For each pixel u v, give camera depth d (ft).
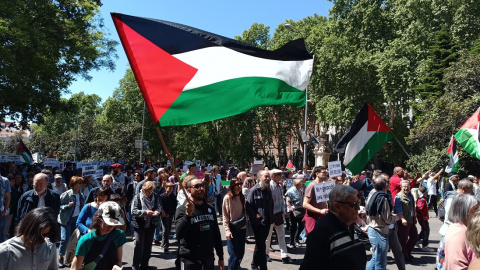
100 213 12.83
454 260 10.69
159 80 14.71
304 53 17.42
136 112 171.12
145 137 162.09
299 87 16.90
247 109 15.65
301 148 171.94
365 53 115.85
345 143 27.45
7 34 46.55
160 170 32.53
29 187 34.91
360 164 27.27
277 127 152.15
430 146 79.66
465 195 11.57
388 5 125.49
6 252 10.30
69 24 61.41
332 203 9.82
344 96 119.65
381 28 123.13
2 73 45.73
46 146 223.92
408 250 27.71
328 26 129.39
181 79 14.98
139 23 14.94
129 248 30.73
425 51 105.19
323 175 23.22
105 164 84.28
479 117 31.58
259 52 16.69
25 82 50.65
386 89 109.29
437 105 75.77
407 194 26.96
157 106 14.52
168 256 29.04
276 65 16.69
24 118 63.41
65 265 24.94
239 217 21.26
